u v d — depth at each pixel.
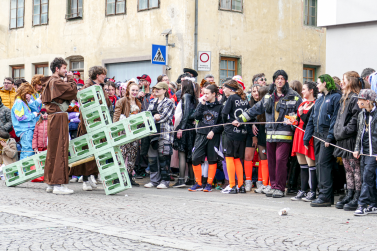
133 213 6.77
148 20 18.53
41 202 7.56
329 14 11.77
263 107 8.94
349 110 7.30
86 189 9.30
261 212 7.03
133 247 4.90
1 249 4.73
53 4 21.36
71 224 5.90
